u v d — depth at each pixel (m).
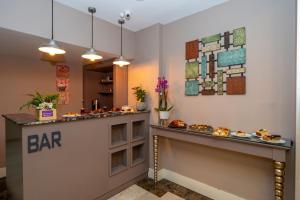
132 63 3.08
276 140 1.55
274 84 1.78
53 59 3.29
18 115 2.07
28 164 1.52
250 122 1.93
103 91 4.61
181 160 2.57
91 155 2.01
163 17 2.52
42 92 3.32
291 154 1.66
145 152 2.76
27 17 1.83
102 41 2.54
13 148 1.75
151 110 2.79
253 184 1.93
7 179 2.04
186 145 2.51
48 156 1.65
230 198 2.08
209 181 2.28
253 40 1.91
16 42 2.17
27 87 3.13
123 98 3.16
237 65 2.02
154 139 2.50
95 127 2.06
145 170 2.76
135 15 2.46
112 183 2.24
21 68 3.06
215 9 2.20
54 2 2.05
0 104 2.84
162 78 2.61
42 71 3.33
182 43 2.54
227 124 2.11
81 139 1.92
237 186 2.04
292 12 1.67
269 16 1.80
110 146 2.22
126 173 2.45
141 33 2.92
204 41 2.29
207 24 2.27
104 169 2.15
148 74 2.82
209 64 2.26
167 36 2.71
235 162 2.06
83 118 1.92
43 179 1.62
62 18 2.11
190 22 2.44
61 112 3.60
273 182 1.80
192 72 2.42
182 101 2.54
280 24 1.73
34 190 1.56
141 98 2.78
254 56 1.90
